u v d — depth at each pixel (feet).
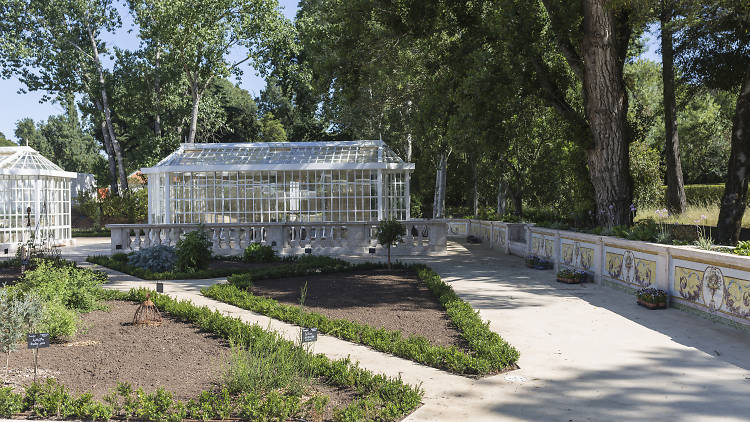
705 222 59.82
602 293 38.06
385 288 40.42
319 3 114.73
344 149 81.46
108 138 127.44
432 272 46.47
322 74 68.33
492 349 21.63
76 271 32.32
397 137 119.24
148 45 121.39
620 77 51.67
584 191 54.95
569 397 17.57
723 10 56.54
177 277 46.50
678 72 79.82
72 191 136.87
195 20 101.65
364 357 22.43
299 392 17.70
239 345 22.77
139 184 159.12
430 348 22.15
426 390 18.38
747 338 24.70
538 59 53.98
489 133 54.19
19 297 25.14
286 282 43.78
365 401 16.48
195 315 28.63
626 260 38.09
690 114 117.60
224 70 109.09
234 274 43.96
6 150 83.61
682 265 31.32
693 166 125.29
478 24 60.59
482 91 52.01
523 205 114.83
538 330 27.02
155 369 20.54
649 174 89.61
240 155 79.77
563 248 50.21
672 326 27.43
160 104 124.77
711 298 28.58
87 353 22.68
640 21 49.29
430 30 62.85
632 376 19.61
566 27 50.08
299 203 77.15
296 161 77.87
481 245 83.25
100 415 16.06
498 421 15.64
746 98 41.24
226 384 18.26
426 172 134.21
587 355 22.45
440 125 66.08
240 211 76.84
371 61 67.87
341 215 77.51
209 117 131.03
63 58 115.03
